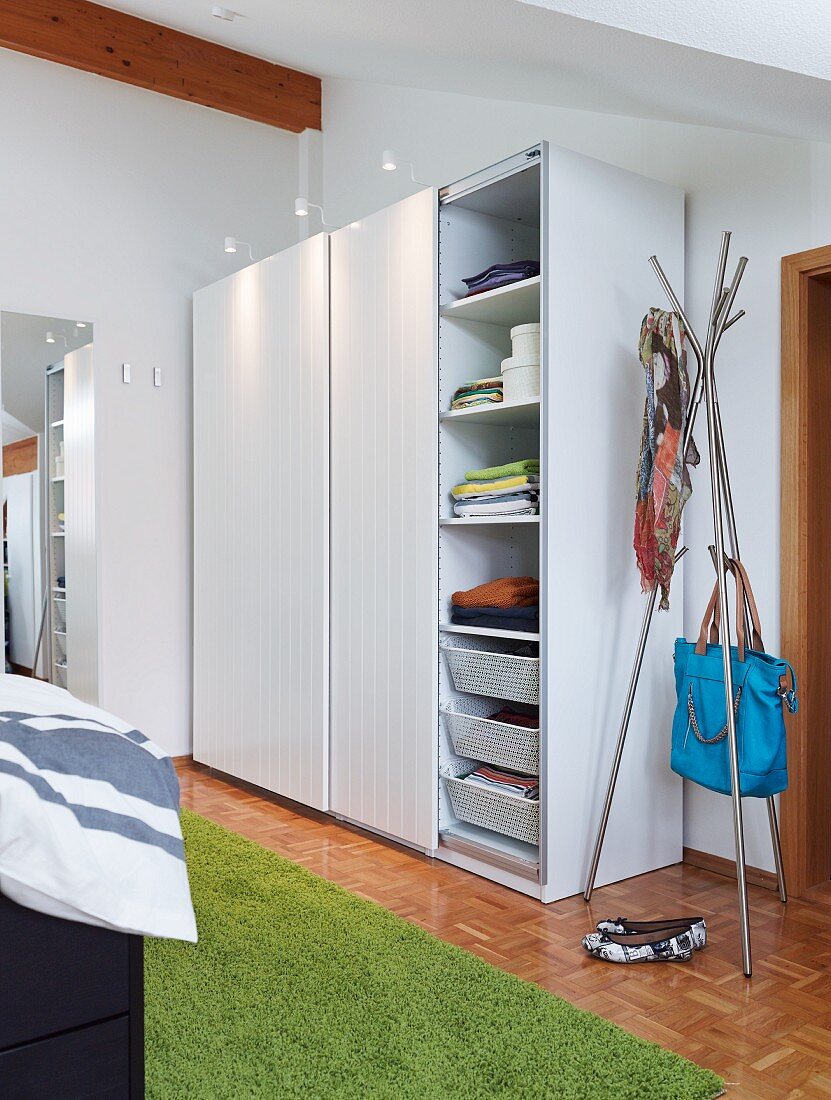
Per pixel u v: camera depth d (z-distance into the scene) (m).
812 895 2.96
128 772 1.63
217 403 4.42
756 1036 2.09
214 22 4.04
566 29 2.08
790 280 2.96
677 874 3.17
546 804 2.88
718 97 2.51
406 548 3.34
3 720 1.65
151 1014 2.14
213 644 4.46
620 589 3.08
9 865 1.42
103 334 4.46
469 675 3.15
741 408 3.12
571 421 2.93
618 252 3.05
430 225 3.23
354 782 3.61
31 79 4.25
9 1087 1.45
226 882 2.99
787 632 2.99
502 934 2.64
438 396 3.23
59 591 4.36
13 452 4.22
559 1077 1.90
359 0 2.34
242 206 4.89
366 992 2.24
